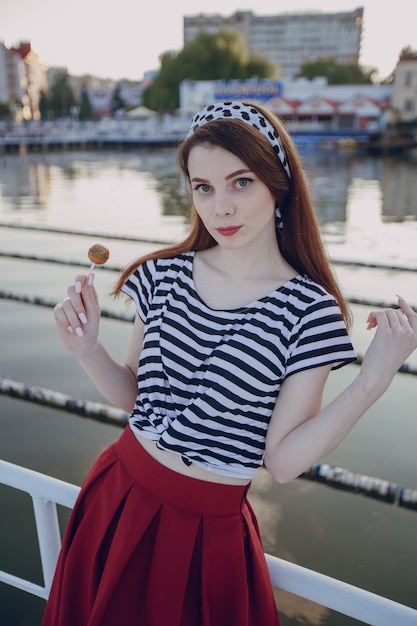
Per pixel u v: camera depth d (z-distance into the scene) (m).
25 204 17.67
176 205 17.19
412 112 51.88
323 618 2.58
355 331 5.71
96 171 30.27
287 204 1.29
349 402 1.10
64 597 1.31
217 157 1.14
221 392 1.18
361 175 27.53
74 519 1.37
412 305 4.05
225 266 1.29
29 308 6.68
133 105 94.94
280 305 1.19
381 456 3.69
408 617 1.17
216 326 1.23
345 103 52.25
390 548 2.96
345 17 94.25
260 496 3.39
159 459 1.25
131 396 1.49
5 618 2.50
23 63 98.88
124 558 1.20
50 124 56.38
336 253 10.90
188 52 67.12
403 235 12.55
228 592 1.21
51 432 4.00
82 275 1.36
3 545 2.96
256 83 53.75
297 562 2.86
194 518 1.20
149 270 1.44
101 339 5.63
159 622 1.18
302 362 1.15
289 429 1.17
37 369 5.05
